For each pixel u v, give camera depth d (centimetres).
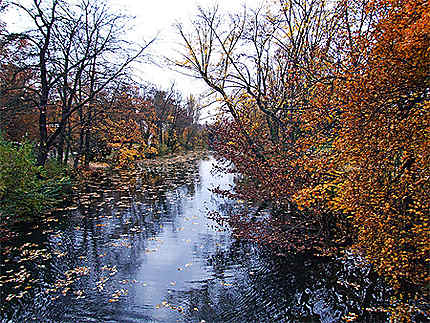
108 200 1347
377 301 567
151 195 1459
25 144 1049
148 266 718
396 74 452
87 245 834
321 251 754
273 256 767
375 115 454
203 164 2842
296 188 739
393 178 546
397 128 451
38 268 695
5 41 1165
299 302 578
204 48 1062
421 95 449
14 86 1342
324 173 639
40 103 1345
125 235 916
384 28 472
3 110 1214
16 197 935
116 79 1491
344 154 512
